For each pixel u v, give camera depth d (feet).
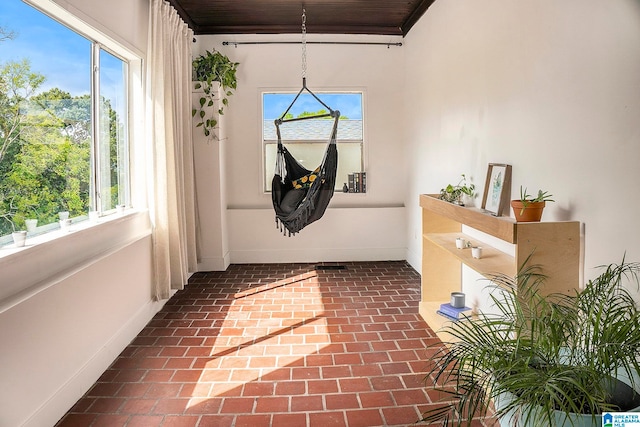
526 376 4.74
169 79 13.17
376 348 10.43
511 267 8.91
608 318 5.16
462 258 9.67
